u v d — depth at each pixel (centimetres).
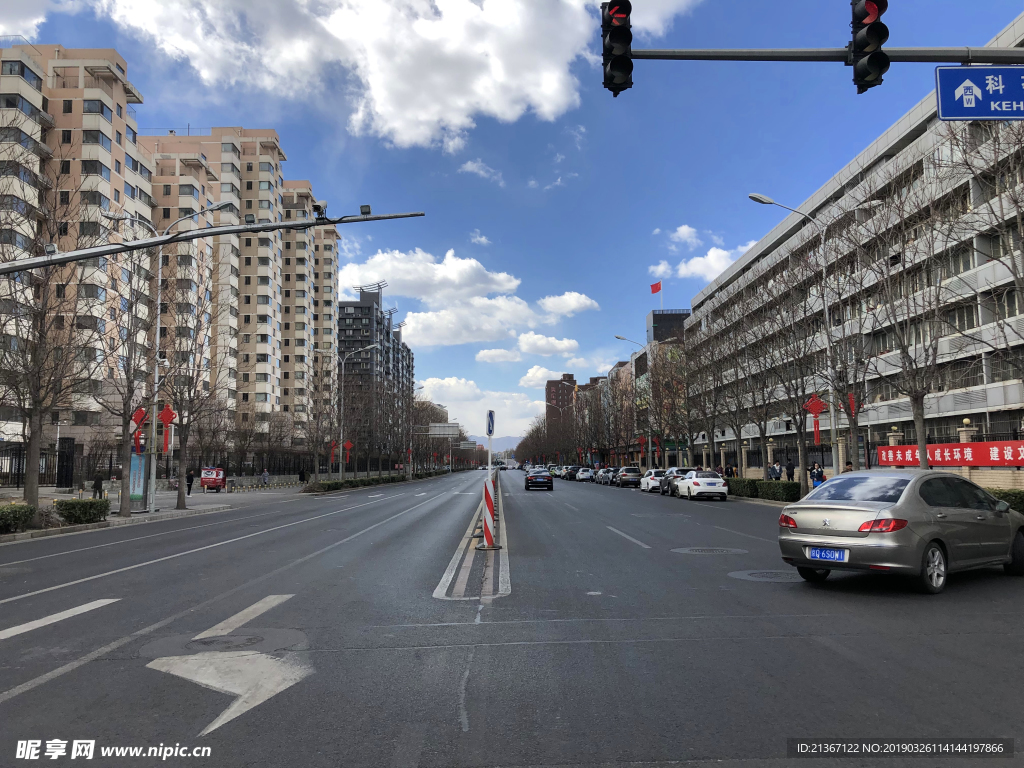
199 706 461
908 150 2366
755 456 5800
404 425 7656
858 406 2527
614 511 2364
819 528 848
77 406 4059
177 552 1332
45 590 921
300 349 9394
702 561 1120
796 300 3062
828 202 4425
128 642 629
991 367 3053
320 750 389
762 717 429
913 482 852
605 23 789
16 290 1902
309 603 802
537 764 369
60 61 5303
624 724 421
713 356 3900
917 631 638
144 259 2567
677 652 579
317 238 11169
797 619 692
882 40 769
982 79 821
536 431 14825
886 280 2031
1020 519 944
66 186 4878
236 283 7475
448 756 380
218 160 8006
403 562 1148
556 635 642
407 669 539
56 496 3256
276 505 3097
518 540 1459
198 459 5512
